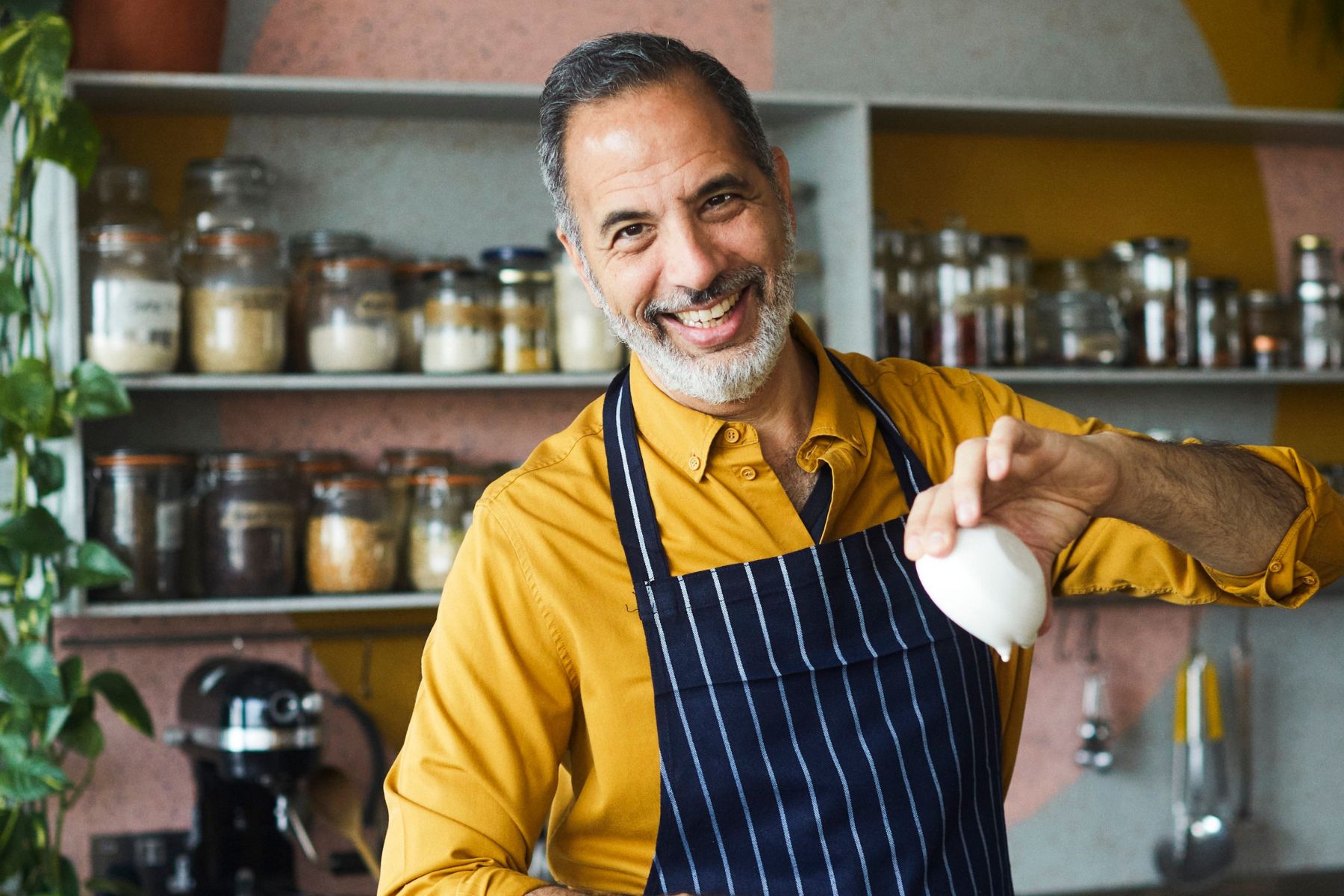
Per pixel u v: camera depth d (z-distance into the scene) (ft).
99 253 6.63
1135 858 8.75
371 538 7.01
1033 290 8.00
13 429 6.25
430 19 7.88
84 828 7.40
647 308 3.47
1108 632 8.77
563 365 7.29
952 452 3.98
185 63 6.95
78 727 6.52
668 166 3.32
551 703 3.66
